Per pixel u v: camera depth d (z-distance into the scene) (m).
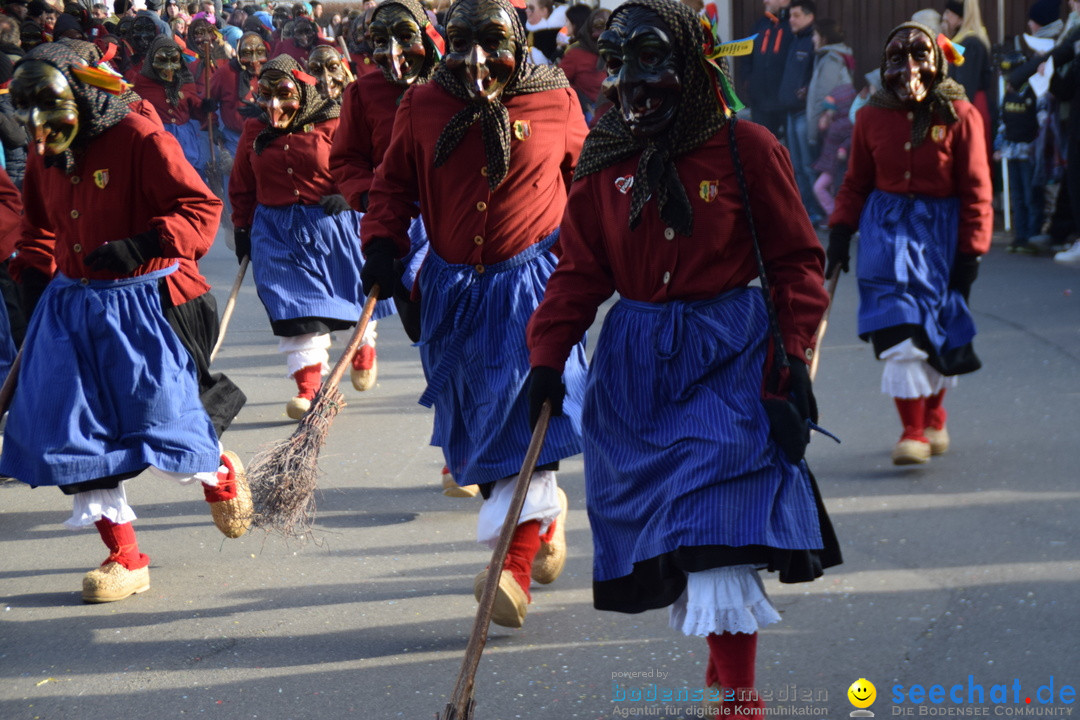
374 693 5.59
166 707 5.54
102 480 6.58
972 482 8.09
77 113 6.45
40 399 6.53
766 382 4.80
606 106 16.39
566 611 6.42
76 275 6.73
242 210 10.52
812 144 18.58
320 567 7.17
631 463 4.89
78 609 6.68
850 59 18.28
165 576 7.11
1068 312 12.69
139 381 6.60
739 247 4.89
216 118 19.19
